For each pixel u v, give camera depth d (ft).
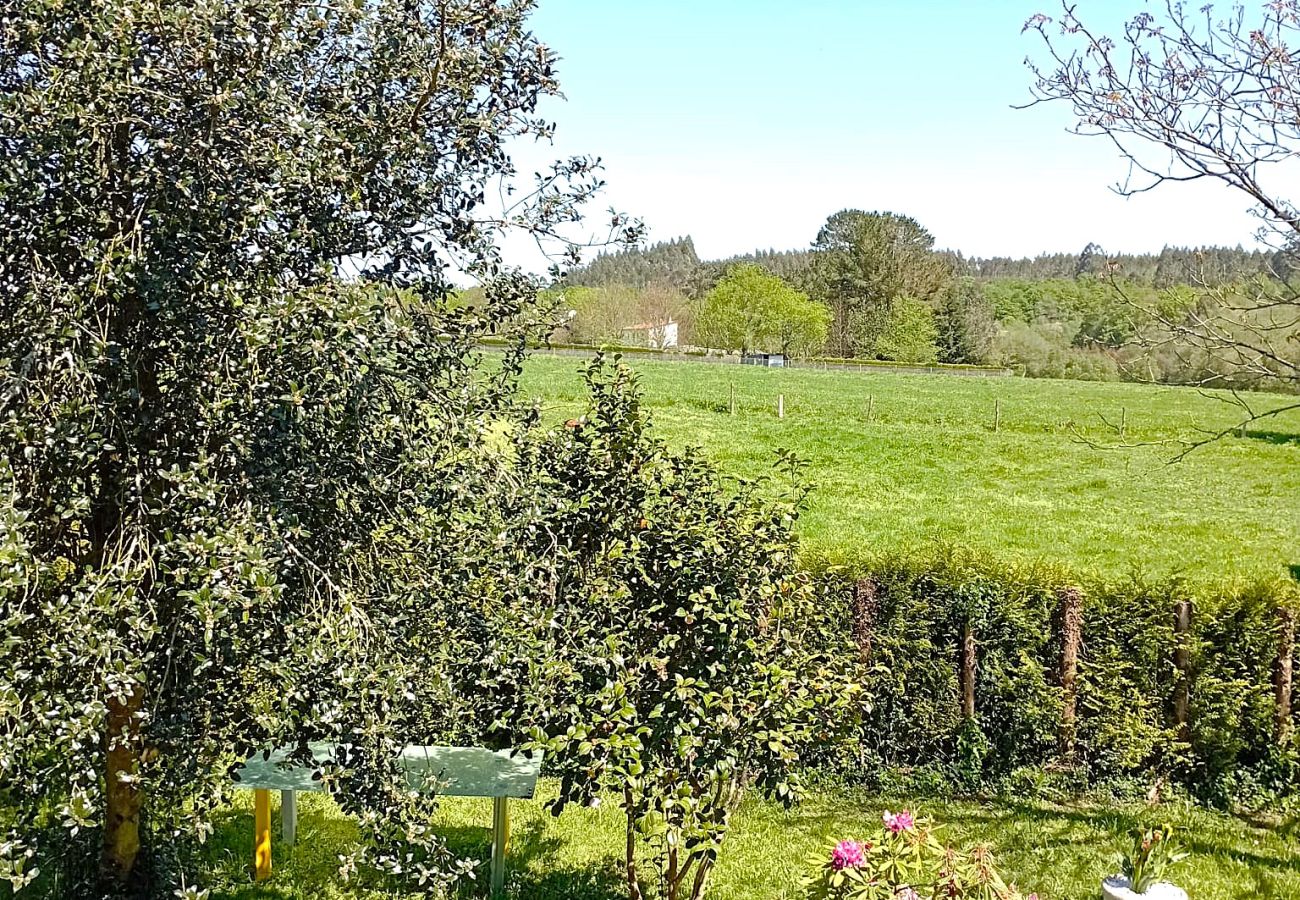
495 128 14.24
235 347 11.90
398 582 14.29
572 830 24.34
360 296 11.82
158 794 15.42
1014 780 28.04
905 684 28.78
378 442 13.53
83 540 13.42
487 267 14.74
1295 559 54.44
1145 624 27.86
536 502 14.73
